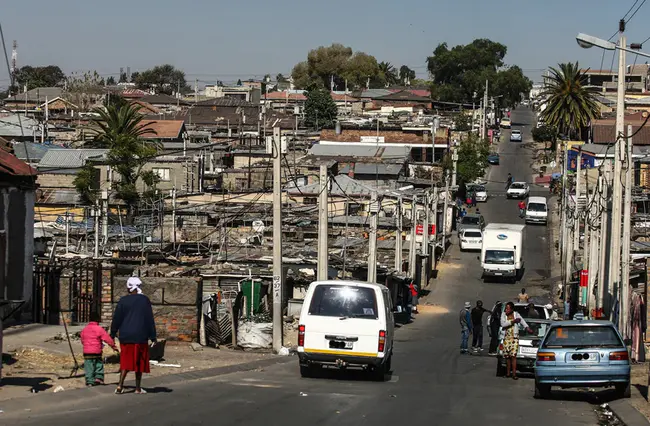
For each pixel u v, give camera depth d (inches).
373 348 828.6
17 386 636.1
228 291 1438.2
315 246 2175.2
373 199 1710.1
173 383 728.3
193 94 7731.3
